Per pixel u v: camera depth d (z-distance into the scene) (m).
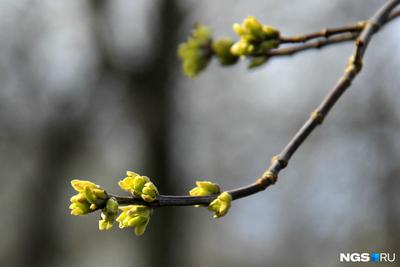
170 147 14.67
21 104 14.81
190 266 15.24
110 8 14.84
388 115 12.44
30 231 14.99
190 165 15.66
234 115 15.41
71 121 14.98
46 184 15.01
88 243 16.69
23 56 14.80
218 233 18.70
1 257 15.25
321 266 13.13
